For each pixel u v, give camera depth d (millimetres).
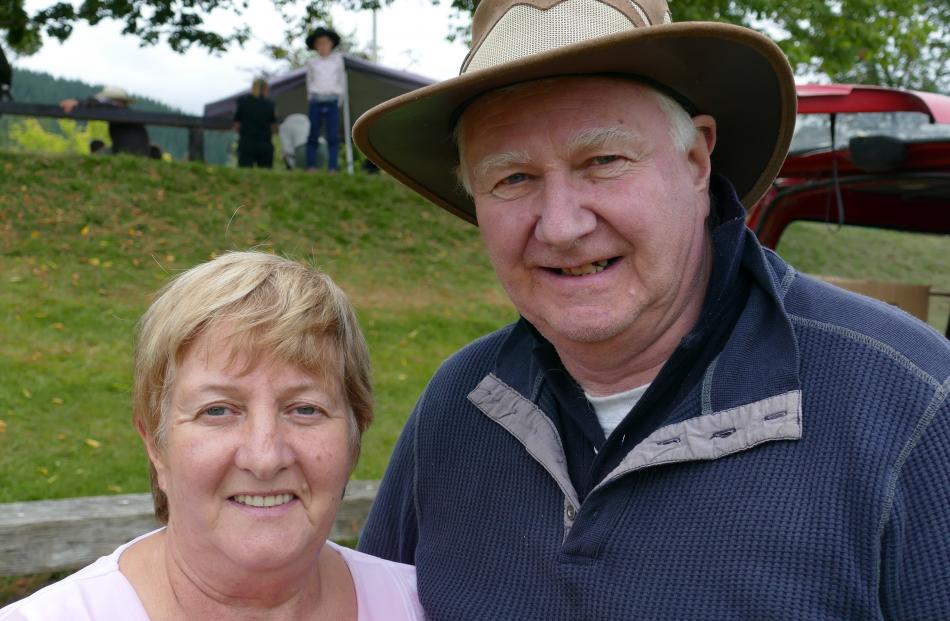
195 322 1418
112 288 7387
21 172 8961
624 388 1662
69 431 4918
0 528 2783
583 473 1634
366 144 1838
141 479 4449
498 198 1594
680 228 1555
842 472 1366
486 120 1572
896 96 3316
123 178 9391
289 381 1449
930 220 4016
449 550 1760
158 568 1540
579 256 1534
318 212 9844
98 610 1438
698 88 1613
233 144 20844
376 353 6949
